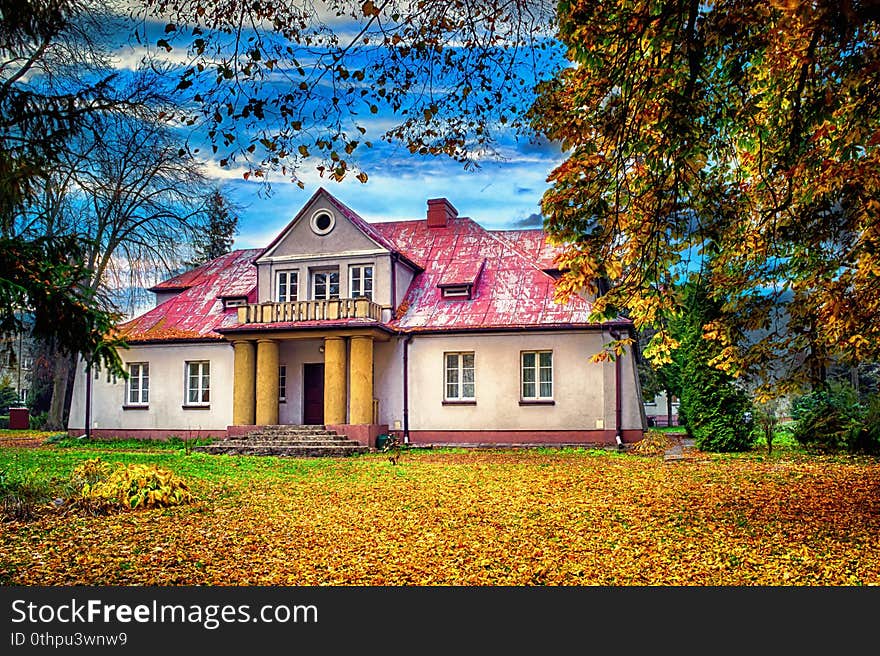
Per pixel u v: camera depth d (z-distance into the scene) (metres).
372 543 9.87
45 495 13.02
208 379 30.59
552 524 11.12
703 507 12.59
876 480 15.90
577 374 27.09
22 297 11.30
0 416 47.88
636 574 8.10
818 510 12.05
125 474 13.23
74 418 32.28
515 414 27.50
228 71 8.59
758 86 10.73
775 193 11.18
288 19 8.93
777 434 31.33
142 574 8.31
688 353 24.86
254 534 10.53
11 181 10.62
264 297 30.27
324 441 26.25
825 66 10.05
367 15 8.31
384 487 15.93
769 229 11.26
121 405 31.47
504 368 27.78
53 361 35.81
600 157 10.02
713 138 11.16
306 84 8.75
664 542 9.66
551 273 29.77
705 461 21.02
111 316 12.43
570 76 10.47
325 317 27.88
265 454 25.91
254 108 8.61
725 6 9.42
